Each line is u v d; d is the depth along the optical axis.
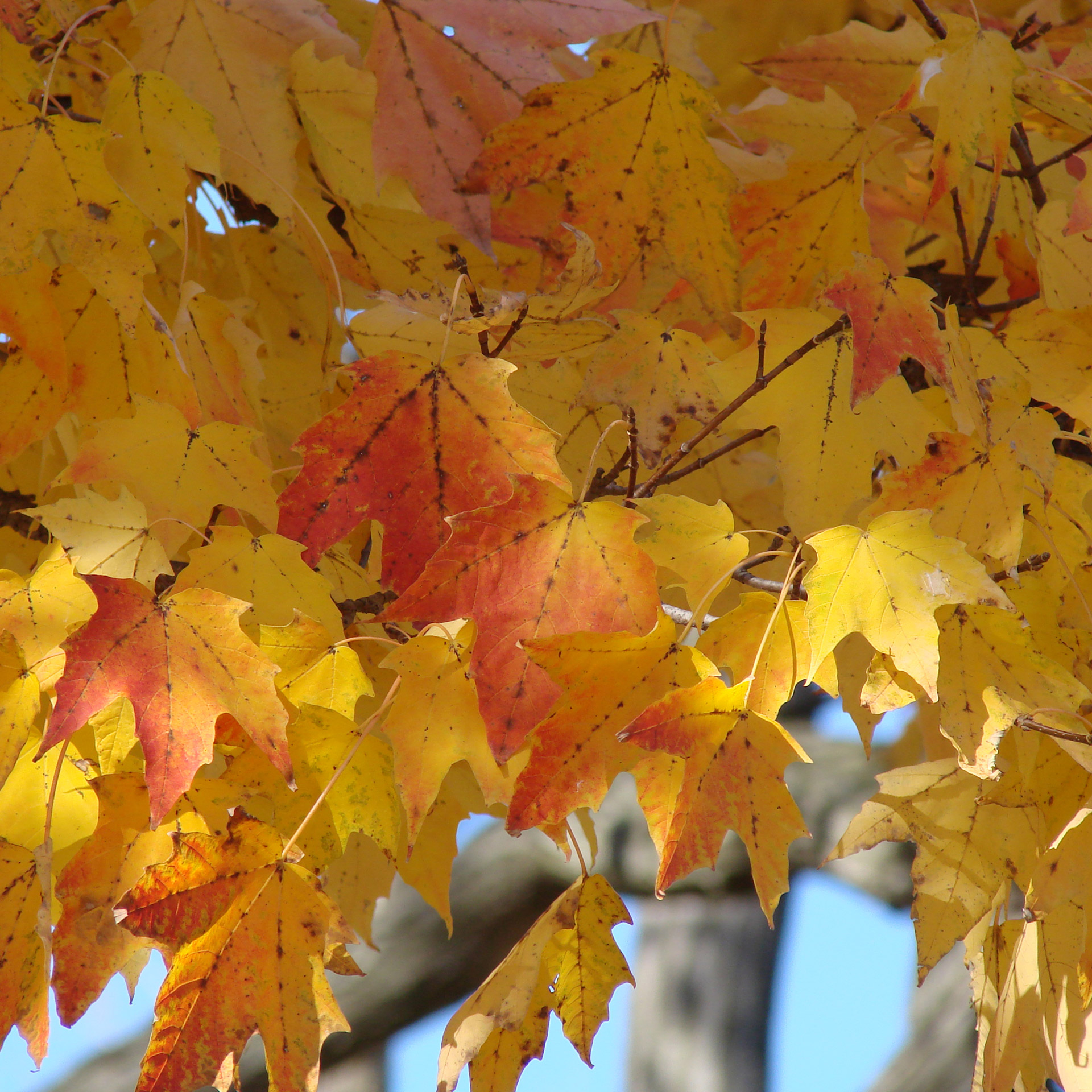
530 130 1.66
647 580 1.53
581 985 1.58
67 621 1.55
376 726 1.58
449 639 1.55
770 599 1.55
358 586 1.68
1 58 1.58
